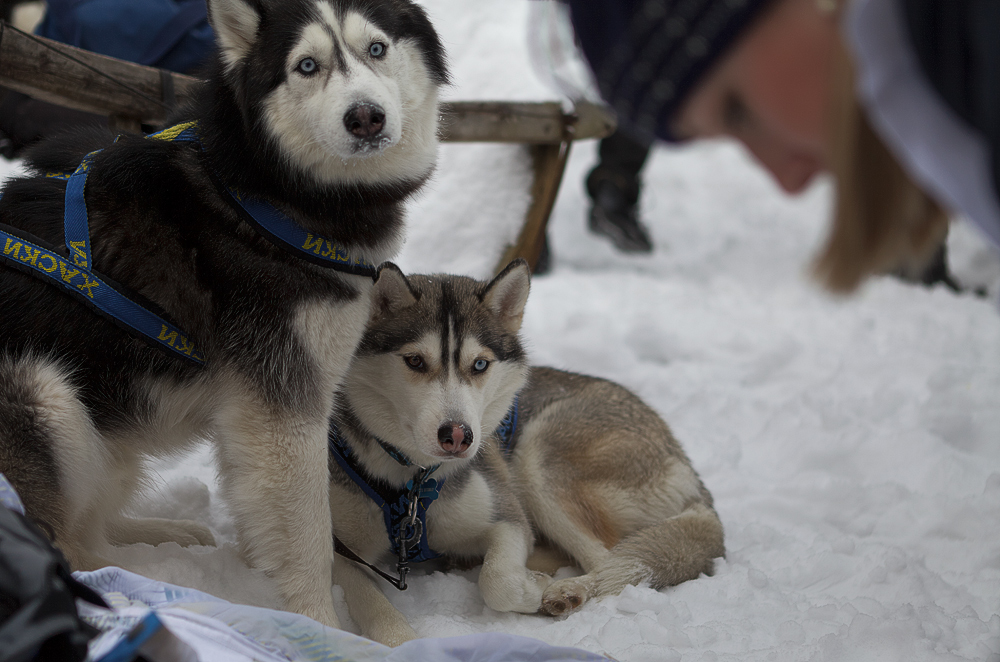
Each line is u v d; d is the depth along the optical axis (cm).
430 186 314
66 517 226
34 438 220
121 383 239
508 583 264
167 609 169
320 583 245
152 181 243
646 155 798
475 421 266
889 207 93
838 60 88
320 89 234
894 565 286
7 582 132
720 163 1213
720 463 394
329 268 246
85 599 148
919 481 380
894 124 88
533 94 467
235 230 242
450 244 464
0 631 121
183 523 291
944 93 86
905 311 690
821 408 452
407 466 279
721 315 646
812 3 88
